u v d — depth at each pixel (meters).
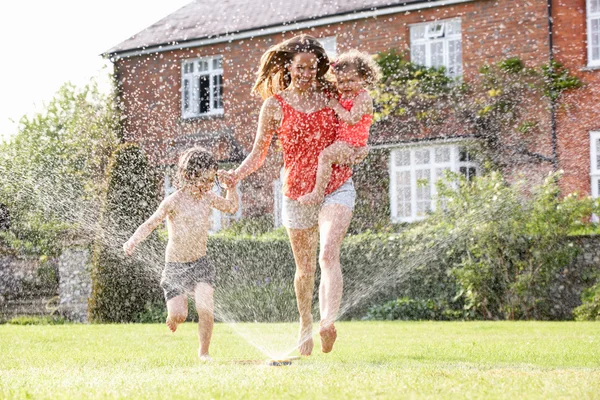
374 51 16.81
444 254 11.77
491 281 11.40
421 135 16.05
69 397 2.77
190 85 17.48
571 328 8.04
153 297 11.51
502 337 6.70
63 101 14.97
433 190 15.92
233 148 16.33
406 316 11.73
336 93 4.44
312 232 4.44
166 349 5.55
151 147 15.57
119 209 11.29
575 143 15.16
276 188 11.88
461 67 16.30
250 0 18.33
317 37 17.20
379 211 15.91
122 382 3.21
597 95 15.11
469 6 16.05
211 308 4.82
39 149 13.55
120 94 16.30
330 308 3.98
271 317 11.14
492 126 15.60
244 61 17.48
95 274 11.34
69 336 6.93
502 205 11.47
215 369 3.86
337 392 2.80
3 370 4.09
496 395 2.75
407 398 2.64
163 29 17.94
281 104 4.42
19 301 12.73
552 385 3.02
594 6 15.30
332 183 4.28
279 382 3.09
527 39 15.59
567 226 11.22
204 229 4.88
